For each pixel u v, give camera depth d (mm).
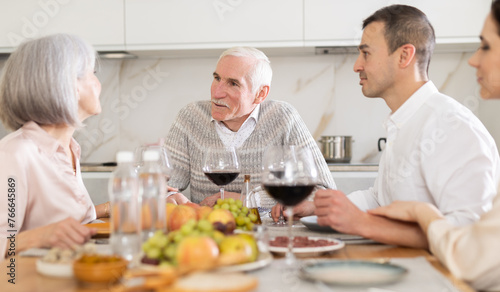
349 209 1164
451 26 3240
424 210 1095
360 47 1618
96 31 3377
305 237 1149
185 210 1182
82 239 1094
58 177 1391
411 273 884
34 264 980
